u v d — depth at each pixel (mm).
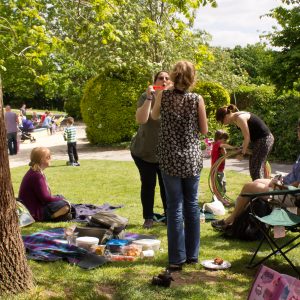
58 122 30516
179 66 4402
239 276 4270
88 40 16828
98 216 5402
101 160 14203
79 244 4852
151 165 5895
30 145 20781
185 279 4180
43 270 4250
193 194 4504
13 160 15383
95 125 18469
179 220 4402
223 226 5590
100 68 17844
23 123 22781
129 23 14289
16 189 9508
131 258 4703
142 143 5816
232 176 10273
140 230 5871
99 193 8695
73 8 9312
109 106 18172
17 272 3576
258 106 14078
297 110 12945
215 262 4516
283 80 14578
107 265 4512
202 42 18859
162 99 4383
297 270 4223
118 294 3781
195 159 4398
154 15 16484
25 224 6074
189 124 4379
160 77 5324
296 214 4613
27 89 41625
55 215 6371
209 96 16922
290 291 3312
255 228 5352
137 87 18188
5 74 34594
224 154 7488
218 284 4055
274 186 4672
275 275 3469
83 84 37250
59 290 3744
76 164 13078
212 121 16828
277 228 4125
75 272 4234
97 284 3965
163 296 3754
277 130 13039
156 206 7426
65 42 9742
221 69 20828
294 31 14438
